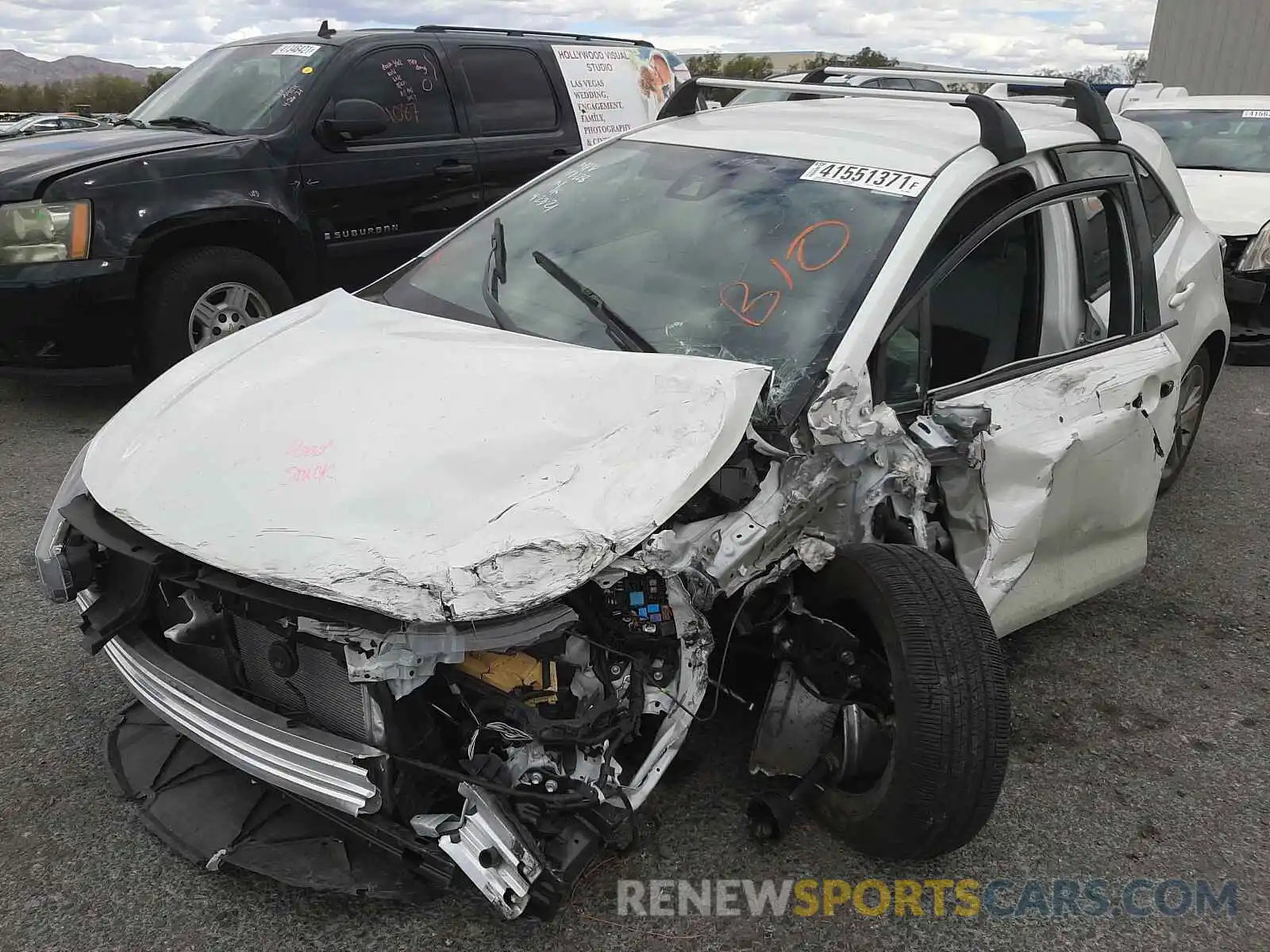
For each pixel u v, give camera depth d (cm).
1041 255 319
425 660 193
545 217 338
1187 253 418
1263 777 295
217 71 650
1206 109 976
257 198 553
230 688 233
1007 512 281
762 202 301
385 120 591
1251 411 653
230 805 241
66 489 256
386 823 208
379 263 621
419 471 214
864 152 308
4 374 520
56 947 218
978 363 306
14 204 488
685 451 216
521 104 690
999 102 403
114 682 316
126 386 633
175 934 222
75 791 267
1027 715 321
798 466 236
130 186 513
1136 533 343
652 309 282
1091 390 307
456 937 223
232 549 206
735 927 230
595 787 211
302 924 225
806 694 248
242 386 263
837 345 252
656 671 224
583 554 197
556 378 243
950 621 227
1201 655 361
